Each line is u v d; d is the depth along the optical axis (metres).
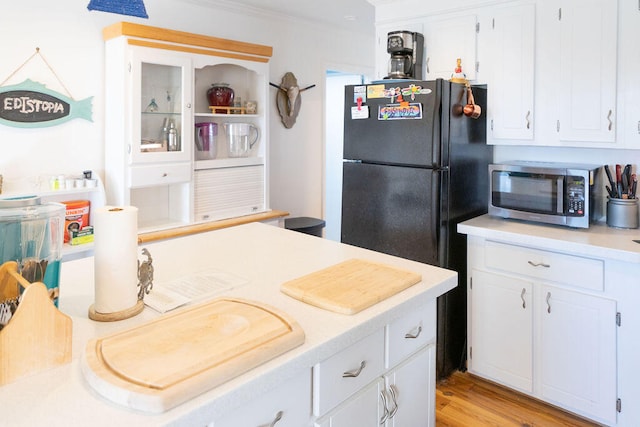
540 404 2.41
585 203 2.30
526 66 2.59
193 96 3.12
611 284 2.09
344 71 4.75
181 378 0.84
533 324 2.34
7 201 1.04
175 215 3.33
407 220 2.61
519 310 2.38
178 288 1.41
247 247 1.91
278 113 4.19
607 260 2.09
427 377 1.52
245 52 3.38
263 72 3.55
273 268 1.62
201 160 3.35
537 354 2.34
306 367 1.02
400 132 2.60
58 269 1.10
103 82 3.03
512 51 2.63
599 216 2.58
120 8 1.49
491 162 2.94
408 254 2.62
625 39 2.27
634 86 2.27
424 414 1.53
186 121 3.09
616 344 2.10
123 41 2.79
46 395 0.84
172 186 3.31
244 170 3.54
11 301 0.96
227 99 3.47
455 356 2.74
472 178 2.76
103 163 3.07
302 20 4.20
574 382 2.24
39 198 1.11
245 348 0.96
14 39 2.68
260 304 1.23
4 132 2.68
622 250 2.01
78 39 2.91
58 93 2.85
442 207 2.53
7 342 0.87
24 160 2.76
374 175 2.73
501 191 2.59
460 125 2.61
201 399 0.83
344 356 1.17
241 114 3.52
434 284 1.47
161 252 1.83
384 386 1.32
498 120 2.73
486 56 2.73
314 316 1.21
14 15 2.67
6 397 0.83
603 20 2.32
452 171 2.57
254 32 3.88
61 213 1.10
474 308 2.55
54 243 1.08
